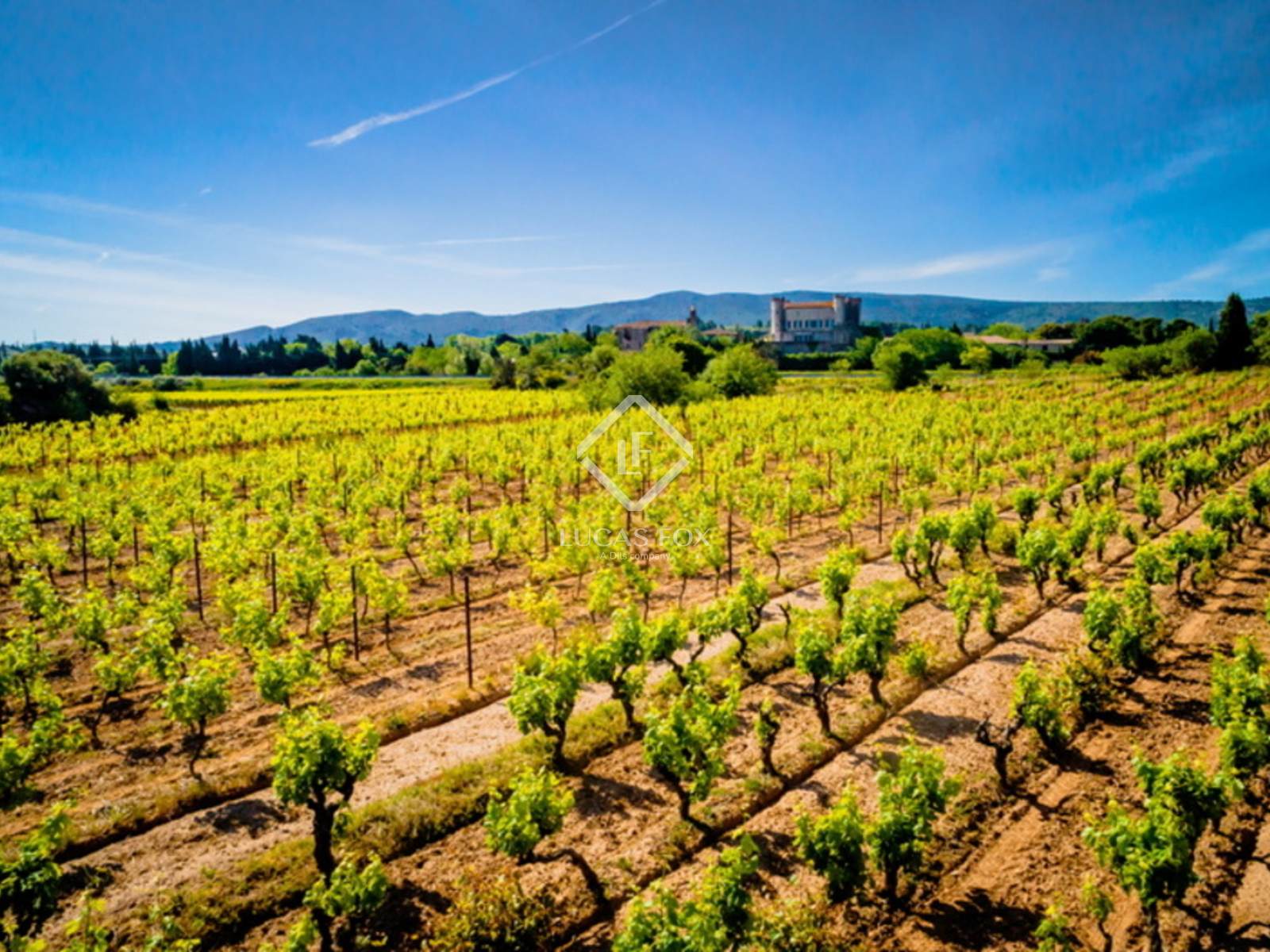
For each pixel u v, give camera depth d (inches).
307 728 332.8
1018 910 319.3
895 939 306.2
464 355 5167.3
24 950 261.0
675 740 359.6
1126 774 404.8
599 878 343.6
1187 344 3011.8
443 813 382.9
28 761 373.1
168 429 1690.5
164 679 480.1
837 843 305.4
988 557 778.2
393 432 1854.1
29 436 1595.7
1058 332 5679.1
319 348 7258.9
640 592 682.2
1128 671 515.2
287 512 879.7
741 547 880.3
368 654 580.7
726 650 564.4
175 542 712.4
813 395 2640.3
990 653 559.8
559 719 418.9
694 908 258.2
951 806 382.3
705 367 3476.9
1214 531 725.3
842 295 6875.0
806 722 469.7
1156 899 276.2
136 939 310.7
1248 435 1195.9
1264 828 362.6
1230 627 582.2
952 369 3956.7
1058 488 890.7
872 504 1050.1
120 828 375.9
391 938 315.0
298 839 369.4
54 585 754.2
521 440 1457.9
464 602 695.7
